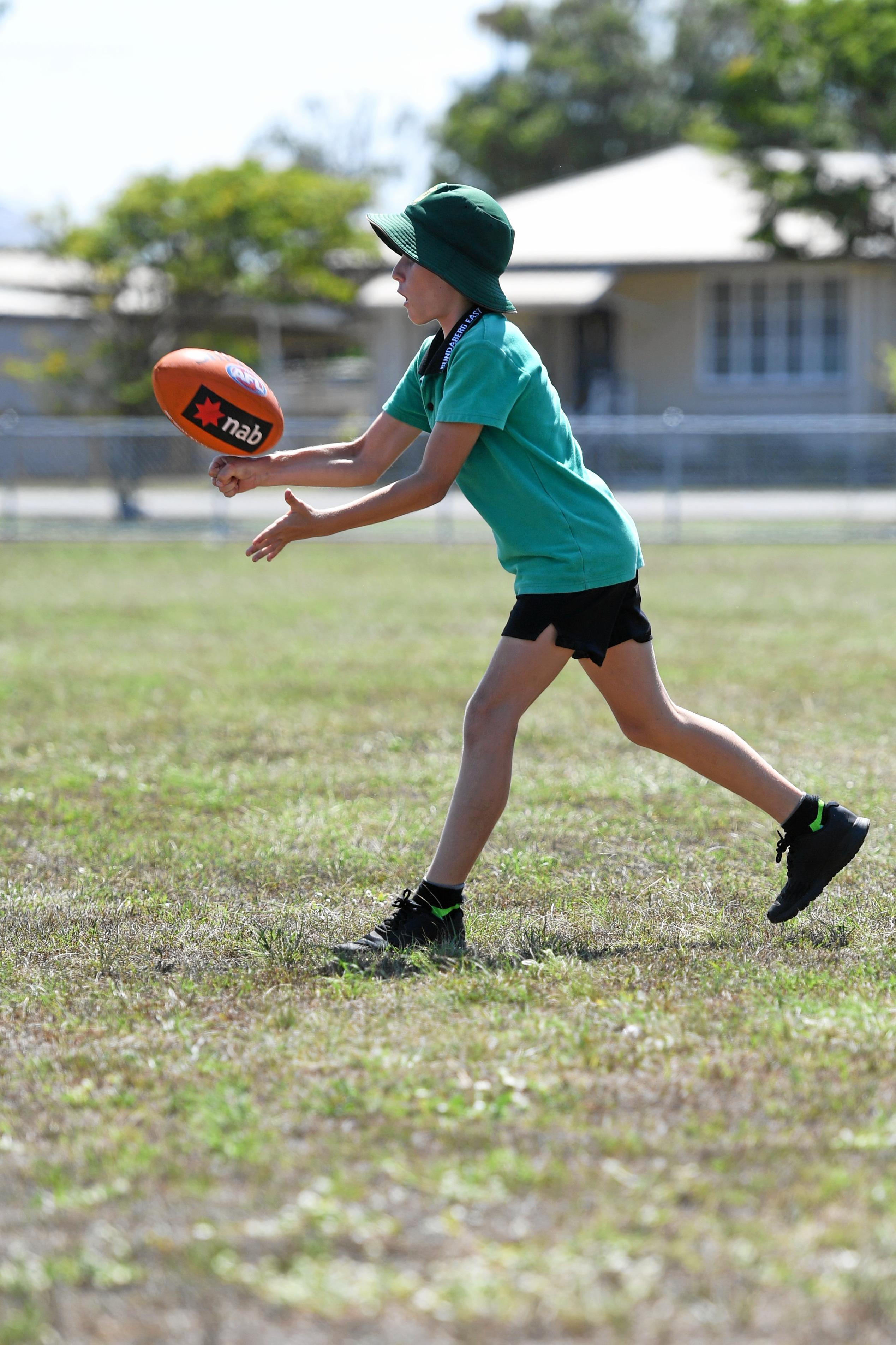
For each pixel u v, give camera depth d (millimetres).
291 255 91250
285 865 16875
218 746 23781
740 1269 7613
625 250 97812
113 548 63875
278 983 12766
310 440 79188
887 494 81438
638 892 15625
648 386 101438
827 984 12336
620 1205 8328
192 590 48062
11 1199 8656
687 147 115938
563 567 13000
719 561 56312
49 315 103000
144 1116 9898
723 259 95625
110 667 31891
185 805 20000
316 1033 11375
